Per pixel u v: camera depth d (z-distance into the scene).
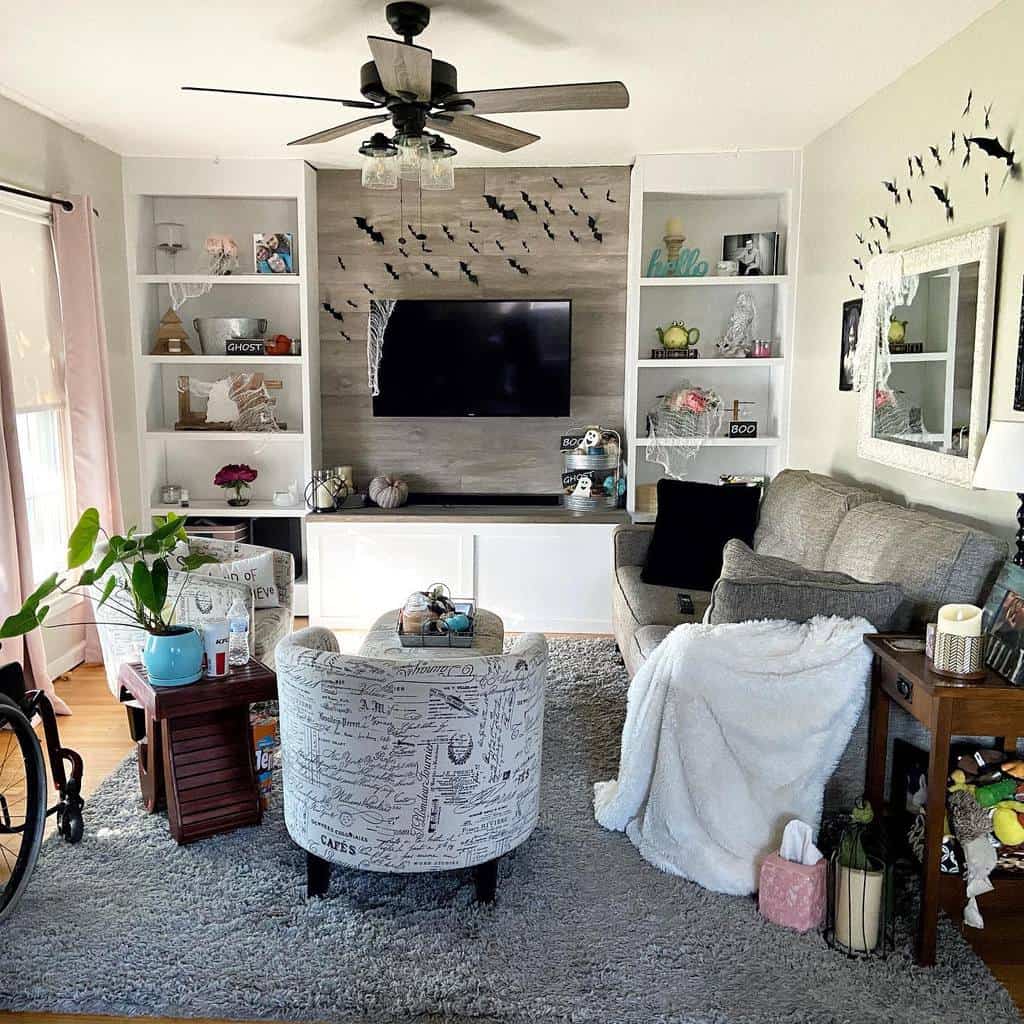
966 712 2.33
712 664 2.78
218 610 3.40
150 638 2.99
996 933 2.56
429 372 5.70
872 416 4.06
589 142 5.03
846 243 4.48
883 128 4.02
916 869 2.70
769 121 4.59
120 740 3.92
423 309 5.64
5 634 2.73
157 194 5.41
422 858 2.49
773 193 5.43
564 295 5.76
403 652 3.61
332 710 2.43
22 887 2.64
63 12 3.12
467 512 5.60
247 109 4.35
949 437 3.31
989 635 2.58
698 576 4.50
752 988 2.29
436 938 2.49
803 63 3.67
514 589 5.57
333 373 5.87
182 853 2.95
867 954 2.42
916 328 3.60
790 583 2.89
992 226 3.04
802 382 5.20
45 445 4.61
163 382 5.88
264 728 3.24
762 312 5.75
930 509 3.56
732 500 4.67
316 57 3.61
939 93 3.48
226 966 2.37
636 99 4.19
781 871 2.55
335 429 5.92
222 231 5.75
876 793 2.80
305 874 2.82
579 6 3.06
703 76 3.84
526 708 2.52
